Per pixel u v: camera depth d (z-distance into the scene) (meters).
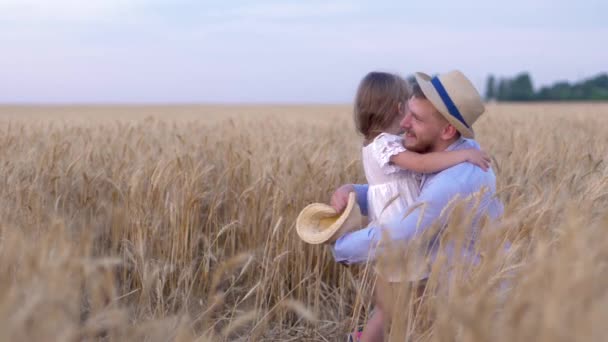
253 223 4.69
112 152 6.12
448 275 2.90
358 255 3.22
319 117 19.89
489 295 2.47
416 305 3.10
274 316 4.32
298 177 4.80
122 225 4.75
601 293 2.00
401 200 3.26
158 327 2.84
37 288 2.01
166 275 4.25
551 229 3.01
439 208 3.04
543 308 1.89
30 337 1.90
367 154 3.35
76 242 4.16
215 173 5.51
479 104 3.11
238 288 4.35
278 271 4.20
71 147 6.44
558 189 3.34
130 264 4.59
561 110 25.20
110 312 2.50
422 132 3.17
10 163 5.15
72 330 1.97
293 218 4.43
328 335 4.05
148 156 5.69
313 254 4.55
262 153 6.13
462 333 2.37
